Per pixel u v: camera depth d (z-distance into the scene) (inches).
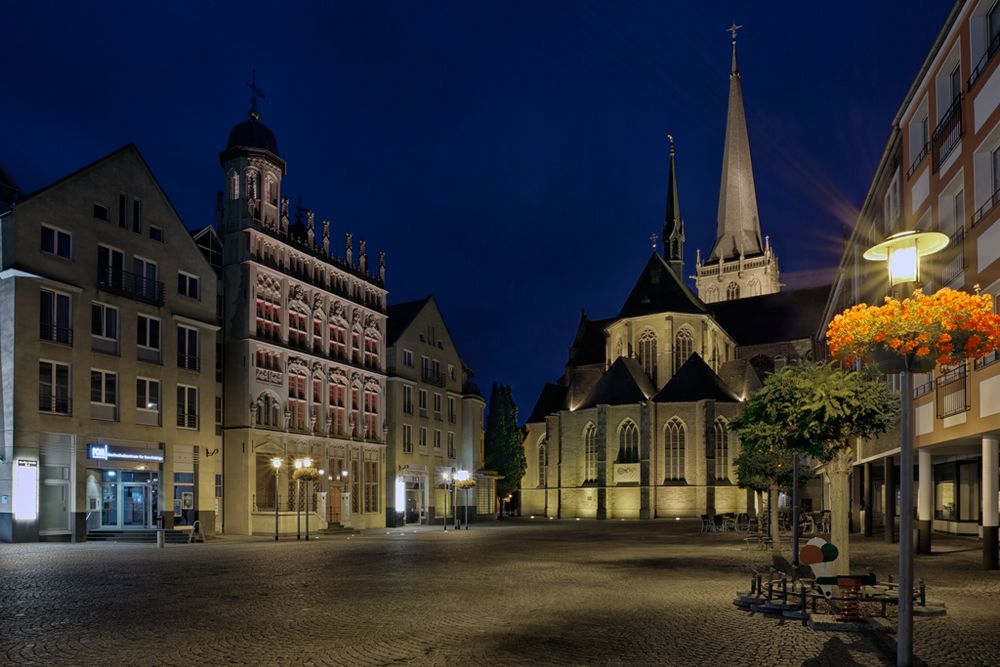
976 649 457.7
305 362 2107.5
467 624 541.6
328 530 1956.2
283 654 444.1
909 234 437.7
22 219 1387.8
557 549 1315.2
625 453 3255.4
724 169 5000.0
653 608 617.6
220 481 1878.7
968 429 916.6
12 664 419.8
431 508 2662.4
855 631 513.3
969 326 427.2
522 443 3540.8
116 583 775.7
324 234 2256.4
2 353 1366.9
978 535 1406.3
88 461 1471.5
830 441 661.9
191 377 1742.1
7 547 1259.2
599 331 4146.2
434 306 2797.7
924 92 1110.4
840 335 461.1
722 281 4894.2
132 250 1619.1
